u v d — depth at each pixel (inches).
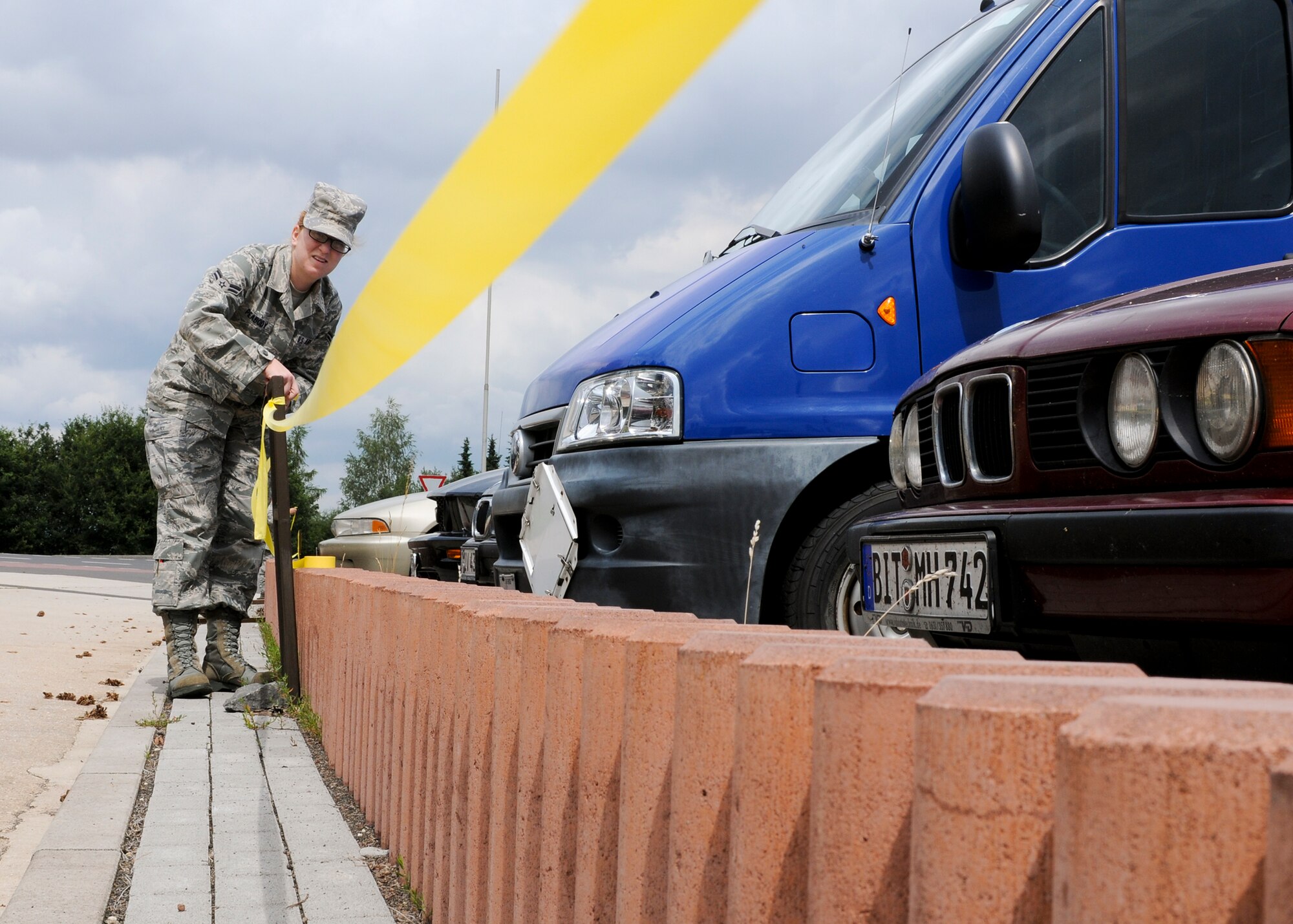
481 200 20.8
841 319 155.9
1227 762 23.4
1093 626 93.3
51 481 2591.0
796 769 42.9
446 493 397.7
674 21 15.9
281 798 153.7
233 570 248.7
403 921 107.3
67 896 110.1
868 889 37.3
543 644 74.9
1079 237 159.6
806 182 194.2
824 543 151.3
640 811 55.3
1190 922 23.6
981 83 165.2
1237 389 83.0
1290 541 77.6
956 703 32.3
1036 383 102.3
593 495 156.3
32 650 311.4
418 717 115.6
